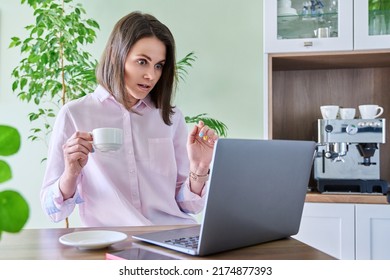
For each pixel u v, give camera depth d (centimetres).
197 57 270
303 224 208
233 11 267
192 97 271
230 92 267
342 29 213
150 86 152
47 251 89
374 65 243
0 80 293
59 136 147
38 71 262
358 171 218
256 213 89
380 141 209
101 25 281
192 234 100
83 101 156
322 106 231
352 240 203
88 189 151
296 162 95
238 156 80
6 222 30
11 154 33
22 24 293
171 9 273
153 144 161
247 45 265
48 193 133
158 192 159
